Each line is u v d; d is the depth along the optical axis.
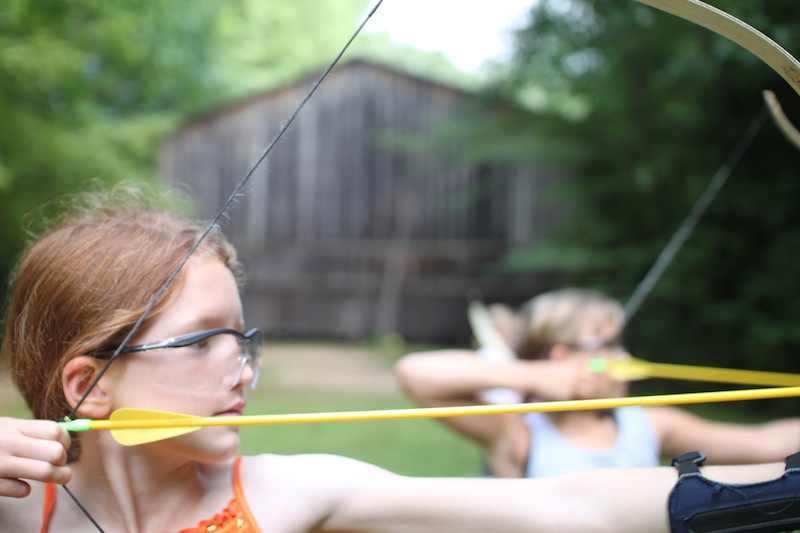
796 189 6.48
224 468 1.01
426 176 11.88
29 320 0.98
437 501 0.94
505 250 11.56
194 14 10.76
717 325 6.78
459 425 1.91
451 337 11.81
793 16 2.99
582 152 7.94
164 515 0.96
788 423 1.90
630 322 7.02
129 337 0.90
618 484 0.92
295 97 12.13
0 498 0.97
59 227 1.06
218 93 13.04
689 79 5.89
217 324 0.96
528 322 2.07
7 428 0.86
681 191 7.09
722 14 0.85
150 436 0.88
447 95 11.72
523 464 1.84
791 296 6.37
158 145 12.11
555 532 0.90
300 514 0.96
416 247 11.95
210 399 0.94
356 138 12.06
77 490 0.97
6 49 6.21
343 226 12.15
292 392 6.87
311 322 12.24
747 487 0.85
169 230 1.01
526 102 9.15
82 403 0.92
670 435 1.87
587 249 7.94
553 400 1.87
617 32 6.63
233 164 12.20
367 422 4.95
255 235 12.31
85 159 7.73
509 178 11.52
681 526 0.85
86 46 7.43
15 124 6.84
